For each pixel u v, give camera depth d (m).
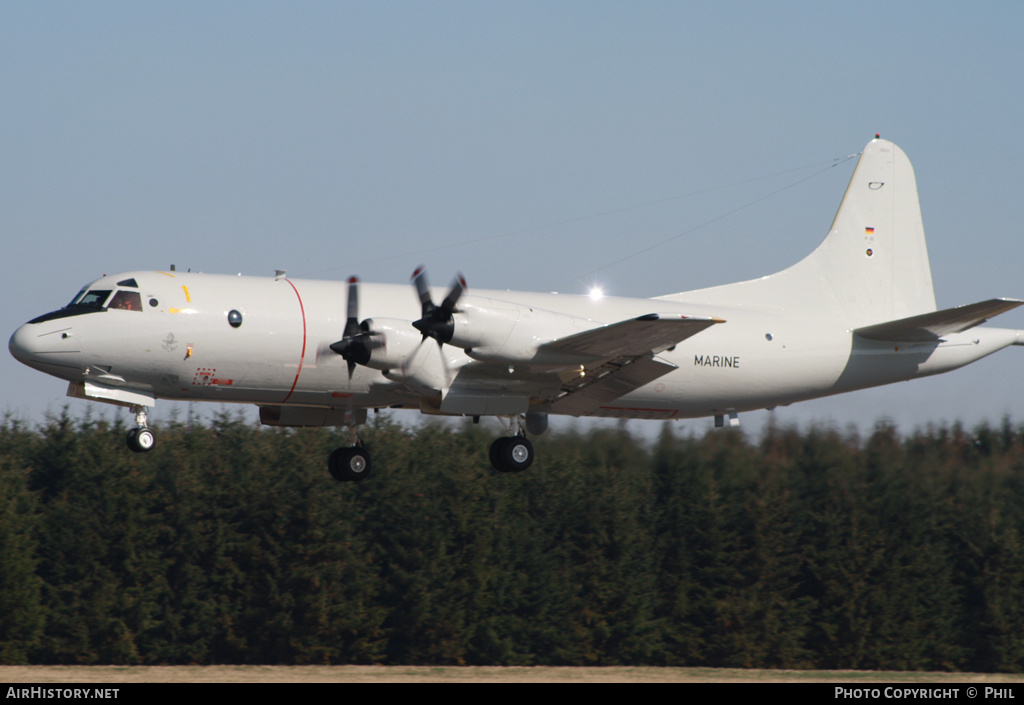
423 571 108.62
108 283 63.66
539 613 110.25
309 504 108.81
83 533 104.00
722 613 112.12
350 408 71.94
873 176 87.19
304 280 68.38
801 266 83.88
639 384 72.25
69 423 111.69
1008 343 86.81
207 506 109.00
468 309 63.31
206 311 63.34
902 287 86.50
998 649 112.19
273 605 106.06
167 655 104.38
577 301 74.88
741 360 78.00
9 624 96.94
